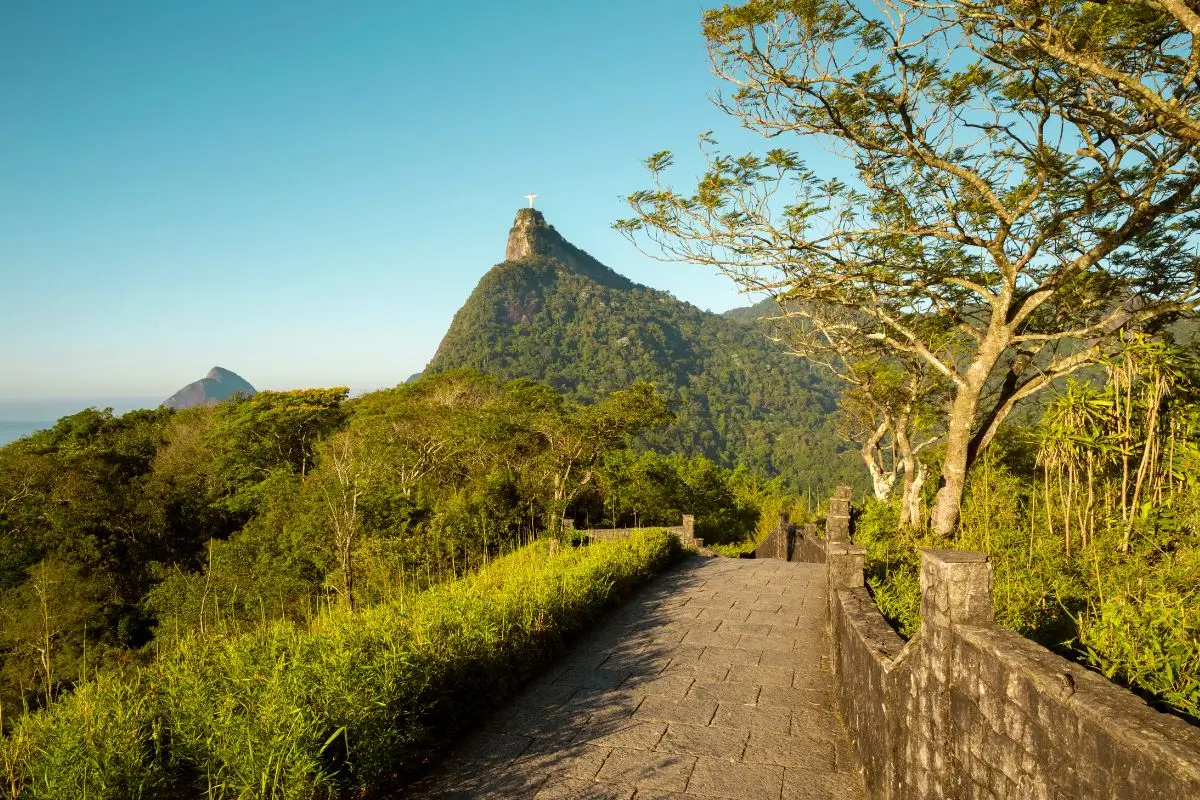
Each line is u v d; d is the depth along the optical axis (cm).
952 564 278
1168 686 289
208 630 601
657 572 1094
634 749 446
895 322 1195
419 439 2617
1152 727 172
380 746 388
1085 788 189
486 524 1706
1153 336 816
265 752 353
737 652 648
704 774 412
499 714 510
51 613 1911
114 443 4241
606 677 586
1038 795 212
